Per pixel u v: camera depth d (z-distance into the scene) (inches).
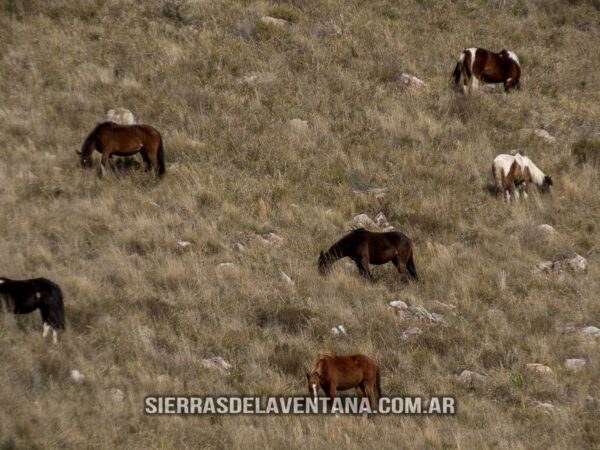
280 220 751.7
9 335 492.4
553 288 684.7
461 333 595.5
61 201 720.3
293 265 668.1
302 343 554.6
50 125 851.4
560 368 559.2
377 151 879.1
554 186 856.3
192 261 650.8
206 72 973.2
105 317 543.2
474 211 795.4
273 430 452.4
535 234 760.3
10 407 422.0
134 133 767.7
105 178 765.9
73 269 612.4
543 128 967.6
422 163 867.4
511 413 502.0
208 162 828.6
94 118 874.1
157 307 572.1
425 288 665.6
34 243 644.7
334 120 928.3
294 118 920.9
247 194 784.3
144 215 711.1
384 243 658.2
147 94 919.7
